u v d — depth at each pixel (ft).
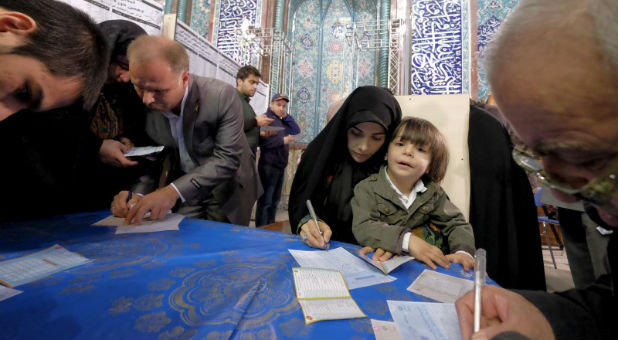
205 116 4.69
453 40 13.89
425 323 1.66
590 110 0.78
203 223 3.67
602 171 0.90
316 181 3.90
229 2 17.85
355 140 3.74
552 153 0.97
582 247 4.50
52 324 1.46
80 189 4.18
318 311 1.73
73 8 1.93
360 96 3.91
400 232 2.89
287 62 19.36
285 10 18.39
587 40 0.75
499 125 4.36
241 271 2.22
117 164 4.42
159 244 2.80
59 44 1.68
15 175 3.46
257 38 17.12
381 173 3.87
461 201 4.31
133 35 4.39
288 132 12.57
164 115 4.69
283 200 18.03
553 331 1.25
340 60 19.95
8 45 1.51
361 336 1.51
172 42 3.91
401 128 3.57
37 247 2.56
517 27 0.87
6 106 1.66
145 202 3.66
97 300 1.70
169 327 1.49
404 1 14.67
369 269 2.49
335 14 20.43
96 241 2.79
